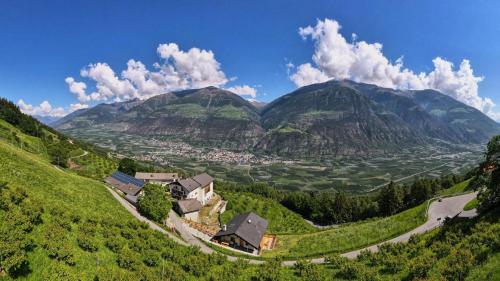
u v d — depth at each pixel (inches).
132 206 3095.5
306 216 6638.8
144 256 1761.8
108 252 1619.1
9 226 1285.7
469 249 1652.3
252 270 2048.5
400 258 1991.9
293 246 3208.7
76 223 1742.1
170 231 2812.5
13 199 1510.8
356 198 6796.3
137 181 4584.2
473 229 1955.0
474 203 3334.2
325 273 2005.4
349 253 2832.2
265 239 3567.9
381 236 3137.3
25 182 1932.8
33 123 6510.8
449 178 6338.6
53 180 2320.4
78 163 5492.1
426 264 1685.5
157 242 2074.3
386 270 1920.5
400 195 5684.1
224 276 1844.2
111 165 5964.6
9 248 1129.4
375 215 5748.0
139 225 2298.2
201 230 3535.9
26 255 1216.8
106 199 2694.4
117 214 2368.4
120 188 4072.3
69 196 2132.1
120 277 1389.0
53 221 1567.4
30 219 1425.9
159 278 1563.7
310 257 2817.4
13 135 4963.1
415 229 3134.8
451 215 3324.3
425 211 3508.9
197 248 2277.3
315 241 3272.6
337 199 6122.1
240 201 5452.8
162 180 5497.1
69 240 1505.9
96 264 1450.5
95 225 1865.2
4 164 2041.1
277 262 2176.4
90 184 3024.1
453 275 1457.9
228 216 4694.9
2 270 1096.2
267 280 1870.1
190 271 1808.6
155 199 3002.0
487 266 1392.7
